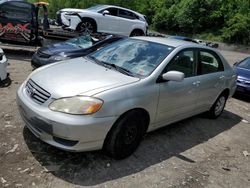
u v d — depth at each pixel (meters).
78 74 4.32
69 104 3.74
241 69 9.59
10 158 3.97
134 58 4.88
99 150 4.35
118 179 3.86
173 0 40.91
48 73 4.37
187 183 4.04
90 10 13.70
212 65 6.01
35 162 3.95
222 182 4.24
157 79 4.54
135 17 15.13
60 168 3.89
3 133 4.56
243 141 5.79
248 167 4.79
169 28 39.47
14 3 10.65
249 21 32.81
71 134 3.68
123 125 4.07
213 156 4.94
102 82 4.12
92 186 3.66
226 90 6.57
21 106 4.15
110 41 9.32
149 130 4.71
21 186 3.49
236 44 33.03
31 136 4.55
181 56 5.09
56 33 11.91
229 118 7.00
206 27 37.22
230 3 35.94
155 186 3.86
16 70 8.76
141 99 4.23
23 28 10.90
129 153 4.36
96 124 3.76
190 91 5.23
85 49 8.70
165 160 4.52
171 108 4.92
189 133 5.65
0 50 7.09
